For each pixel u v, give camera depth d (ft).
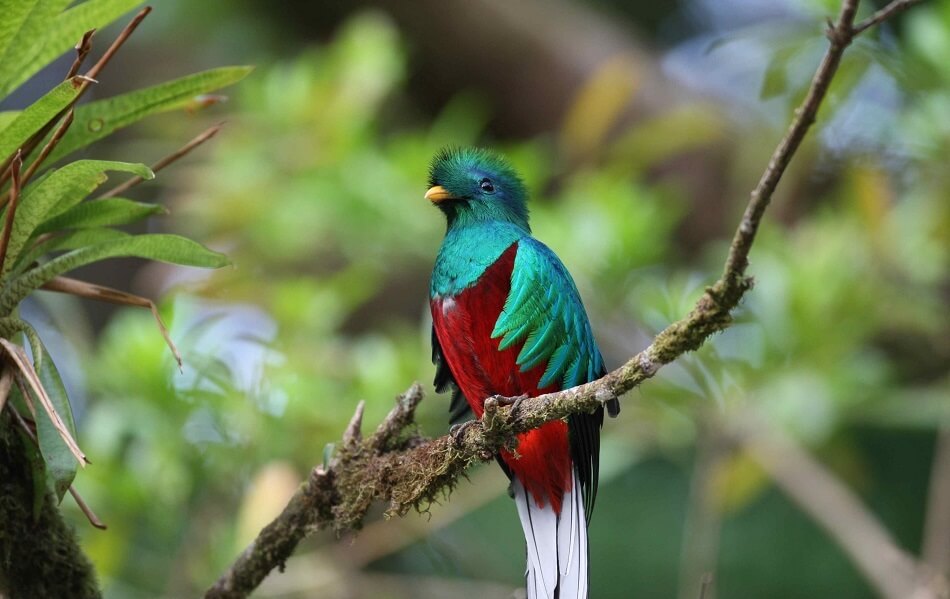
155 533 35.78
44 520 18.03
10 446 17.70
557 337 24.62
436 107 52.31
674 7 57.26
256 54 50.75
